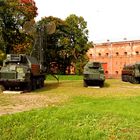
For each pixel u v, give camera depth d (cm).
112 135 884
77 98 1981
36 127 1050
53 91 2522
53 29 3162
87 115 1116
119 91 2558
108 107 1315
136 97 1861
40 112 1216
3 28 4209
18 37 4425
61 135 938
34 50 3095
